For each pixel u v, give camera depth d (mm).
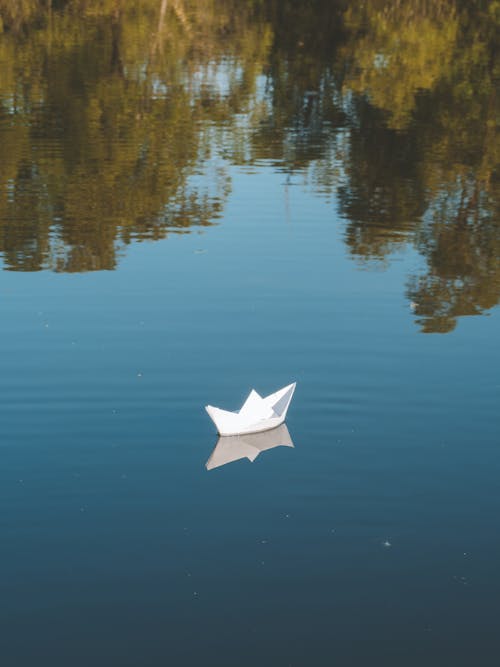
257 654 8000
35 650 8039
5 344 14234
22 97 37750
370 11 69438
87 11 64250
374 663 7914
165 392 12719
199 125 33969
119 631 8273
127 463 11008
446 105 38750
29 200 23766
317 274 17828
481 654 8023
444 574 9039
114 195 24156
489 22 63625
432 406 12297
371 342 14391
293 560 9234
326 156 29391
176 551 9367
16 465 10898
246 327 15008
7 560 9203
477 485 10531
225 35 59500
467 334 14734
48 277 17562
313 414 12148
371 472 10797
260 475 10758
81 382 12930
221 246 19703
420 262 18766
